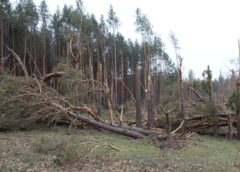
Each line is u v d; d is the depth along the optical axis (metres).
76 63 23.31
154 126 22.06
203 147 17.72
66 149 13.44
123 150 15.54
